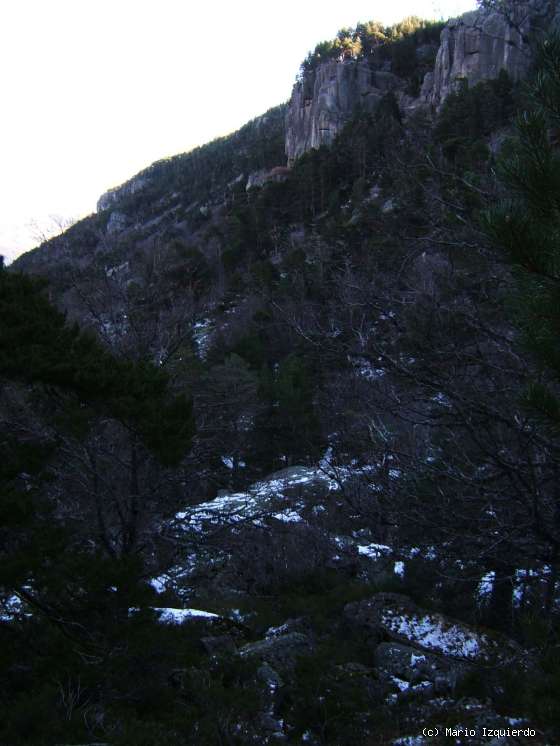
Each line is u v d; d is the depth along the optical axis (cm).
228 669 718
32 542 559
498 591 910
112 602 586
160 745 494
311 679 657
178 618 935
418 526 559
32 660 566
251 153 16025
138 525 1012
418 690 718
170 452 721
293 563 1297
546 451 490
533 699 423
